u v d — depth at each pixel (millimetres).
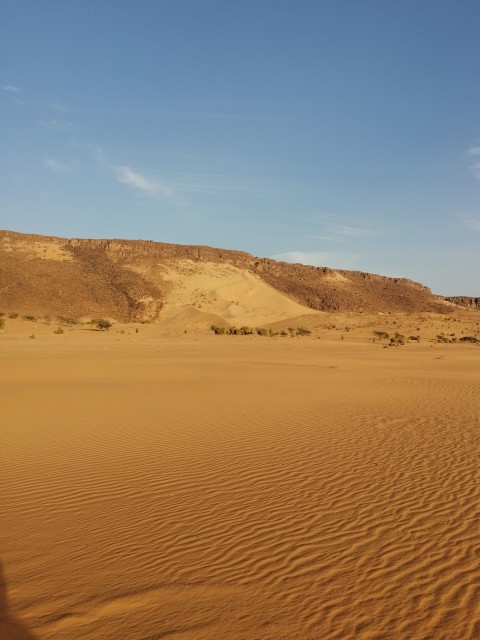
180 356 40219
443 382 24156
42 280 146875
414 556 5906
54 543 6375
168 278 170000
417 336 85938
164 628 4582
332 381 24094
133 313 141625
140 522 7031
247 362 35094
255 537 6492
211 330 103438
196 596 5105
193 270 182375
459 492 8125
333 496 8016
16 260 156875
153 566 5746
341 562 5785
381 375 27375
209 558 5926
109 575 5547
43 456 10531
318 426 13492
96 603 4988
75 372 26938
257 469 9516
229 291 168625
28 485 8680
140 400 17688
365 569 5613
